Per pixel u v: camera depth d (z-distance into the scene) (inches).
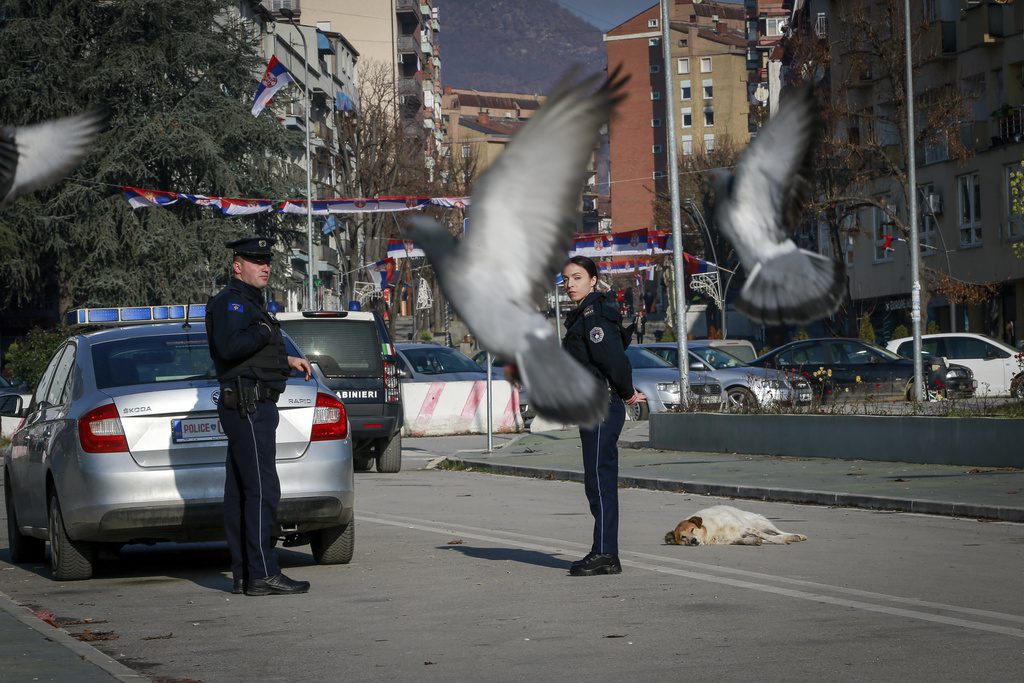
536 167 172.7
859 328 2450.8
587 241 1301.7
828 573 411.8
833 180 2041.1
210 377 434.6
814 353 1323.8
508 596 382.0
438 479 834.2
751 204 174.4
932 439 759.7
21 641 317.4
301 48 3548.2
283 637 331.0
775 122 176.2
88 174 2117.4
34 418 477.1
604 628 331.0
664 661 291.0
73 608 382.3
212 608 376.2
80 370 440.8
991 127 2112.5
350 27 4645.7
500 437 1173.7
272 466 393.7
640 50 6294.3
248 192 2171.5
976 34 2114.9
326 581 418.6
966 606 351.6
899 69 1969.7
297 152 2423.7
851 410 915.4
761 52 5556.1
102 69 2071.9
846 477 711.7
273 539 402.9
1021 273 2034.9
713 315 3430.1
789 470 766.5
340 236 2979.8
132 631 344.2
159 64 2090.3
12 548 496.7
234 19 2247.8
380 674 285.7
